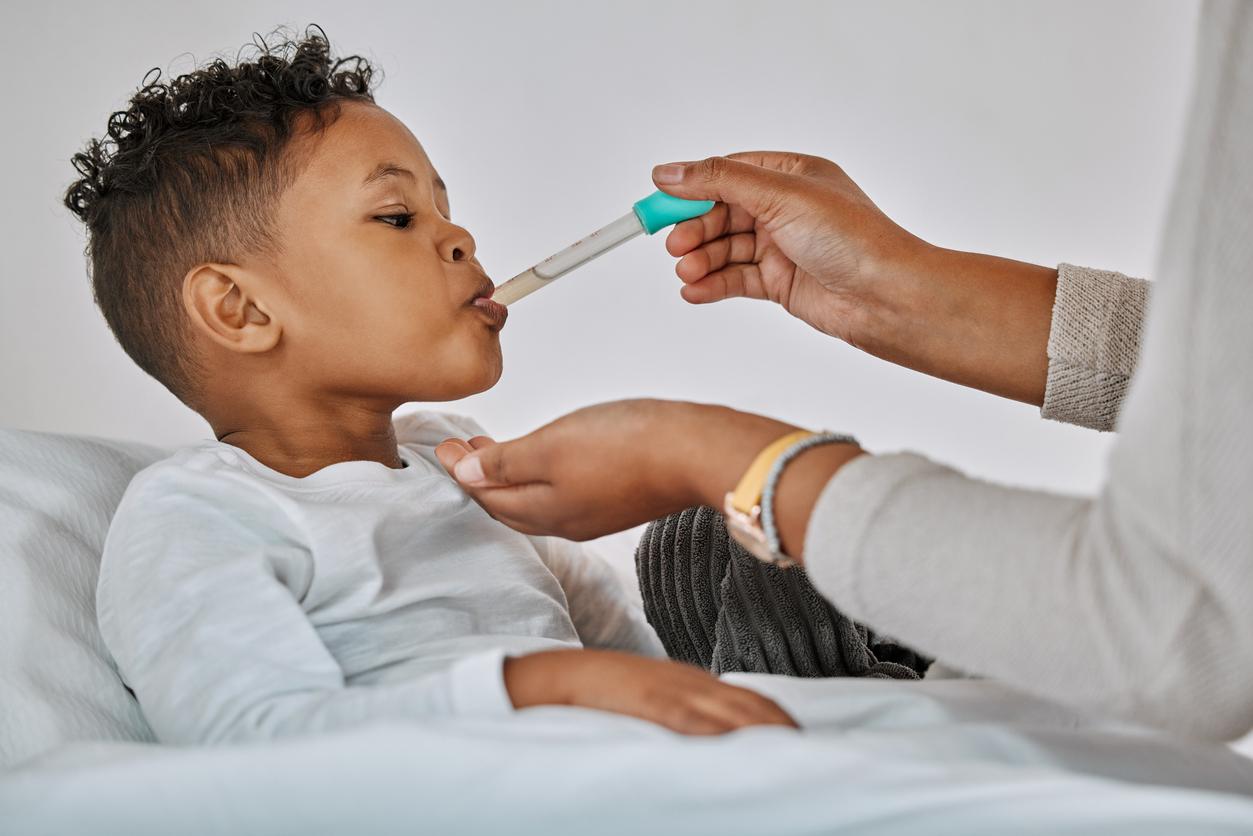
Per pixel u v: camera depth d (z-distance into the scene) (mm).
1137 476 611
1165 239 625
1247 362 572
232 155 1227
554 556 1390
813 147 2561
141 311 1282
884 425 2545
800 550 730
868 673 1158
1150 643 605
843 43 2537
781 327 2539
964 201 2578
